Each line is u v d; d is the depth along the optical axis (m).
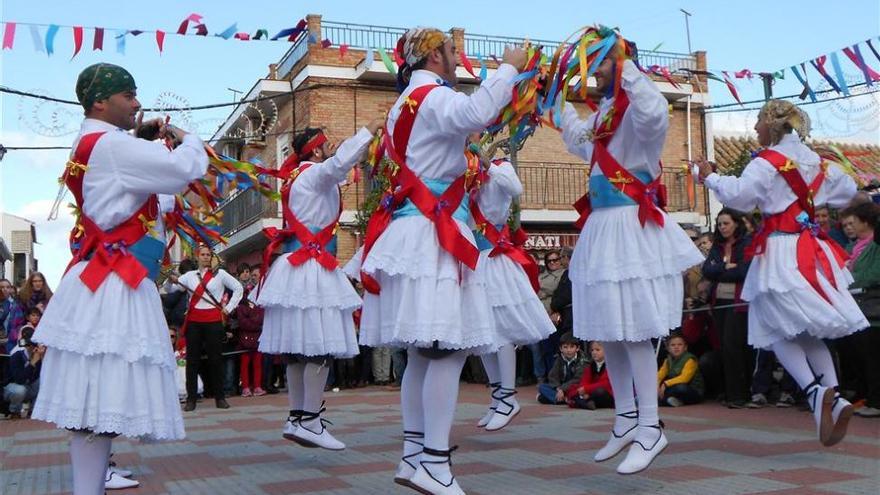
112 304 3.36
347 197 17.69
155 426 3.39
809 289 4.87
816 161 5.19
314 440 5.54
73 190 3.55
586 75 4.02
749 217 7.72
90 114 3.63
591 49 4.11
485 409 8.44
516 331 6.09
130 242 3.50
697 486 4.09
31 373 9.98
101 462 3.38
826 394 4.69
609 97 4.42
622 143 4.29
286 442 6.46
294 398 5.70
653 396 4.21
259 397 11.54
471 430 6.64
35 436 7.89
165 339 3.53
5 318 10.59
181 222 4.34
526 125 4.42
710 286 8.22
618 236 4.27
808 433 5.84
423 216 3.69
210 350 9.74
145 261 3.54
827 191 5.24
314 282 5.64
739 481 4.18
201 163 3.56
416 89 3.77
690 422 6.61
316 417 5.59
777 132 5.17
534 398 9.40
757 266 5.11
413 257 3.63
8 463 6.07
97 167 3.46
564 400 8.51
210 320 9.71
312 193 5.77
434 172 3.72
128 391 3.34
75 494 3.35
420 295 3.57
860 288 6.62
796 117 5.13
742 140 20.98
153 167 3.43
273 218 18.62
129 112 3.67
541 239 19.20
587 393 7.95
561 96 4.18
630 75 4.09
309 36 7.42
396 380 12.54
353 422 7.56
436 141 3.70
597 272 4.28
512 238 6.60
